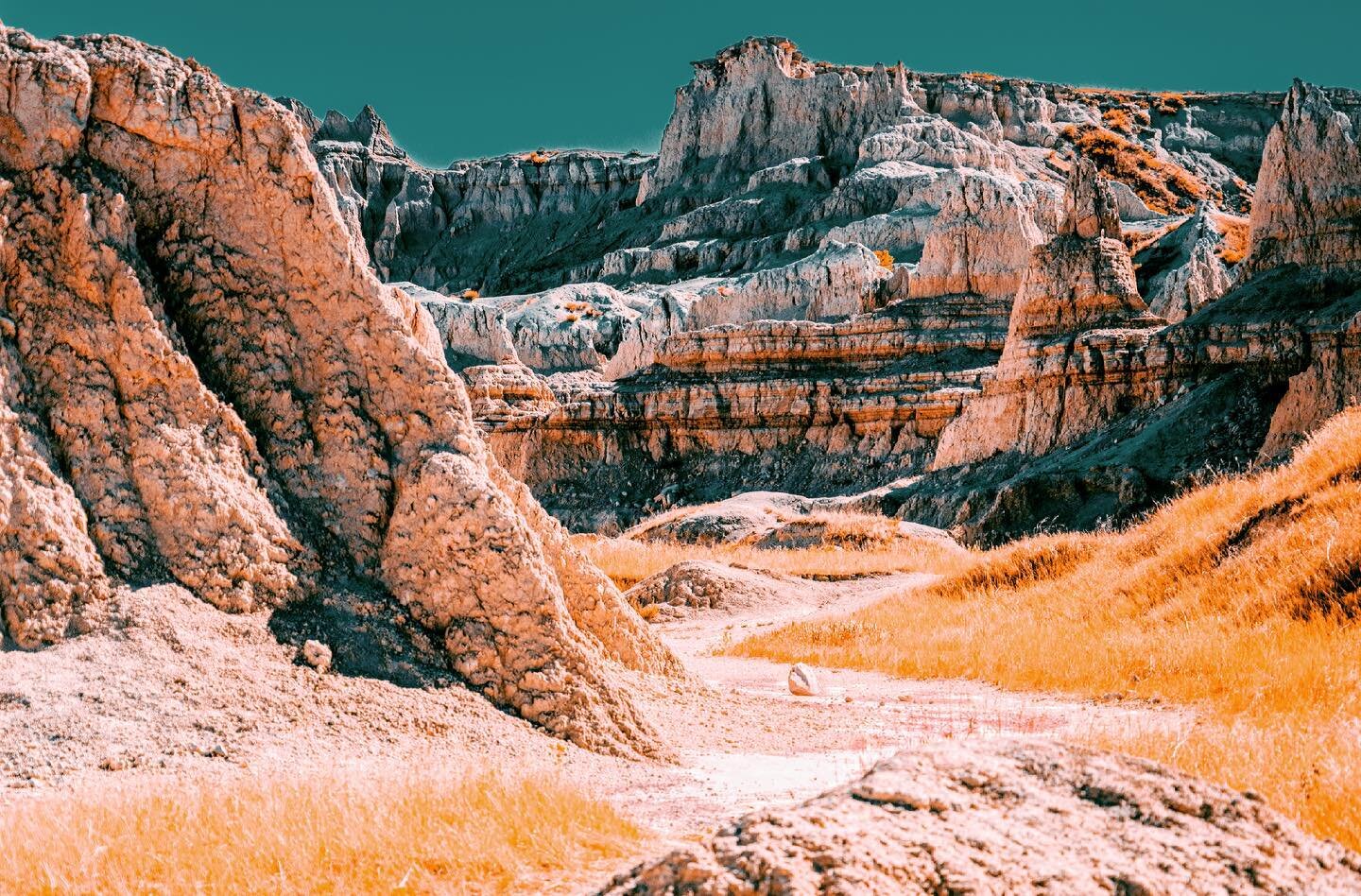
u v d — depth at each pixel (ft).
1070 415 182.29
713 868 15.76
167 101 38.45
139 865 21.11
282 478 36.47
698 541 155.53
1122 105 587.27
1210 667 45.11
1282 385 157.48
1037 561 81.00
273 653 31.73
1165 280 286.25
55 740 27.20
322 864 21.36
